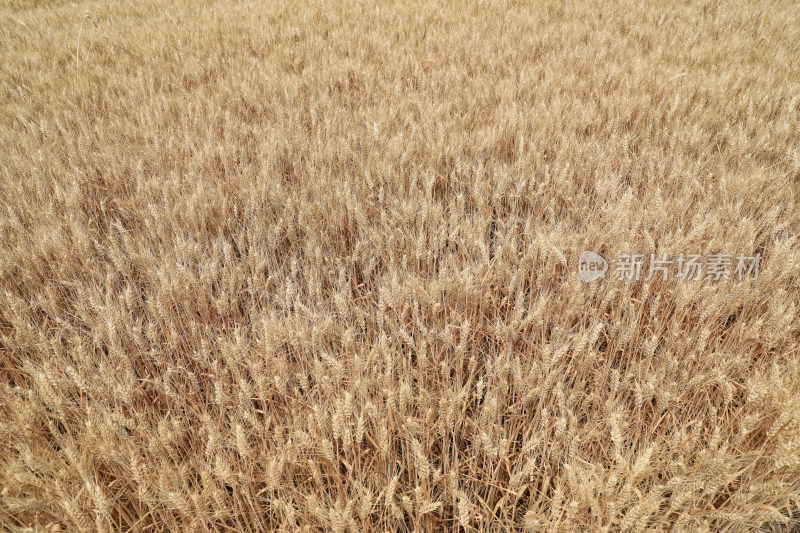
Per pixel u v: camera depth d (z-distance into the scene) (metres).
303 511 1.85
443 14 7.22
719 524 1.74
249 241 2.91
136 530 1.80
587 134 4.04
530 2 7.77
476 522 1.94
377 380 2.00
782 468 1.65
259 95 4.78
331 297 2.61
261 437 1.95
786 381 1.89
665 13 6.93
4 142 3.87
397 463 2.07
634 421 2.18
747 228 2.51
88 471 1.77
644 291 2.34
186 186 3.39
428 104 4.29
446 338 2.12
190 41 6.51
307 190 3.33
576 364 2.24
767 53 5.52
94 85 5.19
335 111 4.29
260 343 2.15
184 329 2.60
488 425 1.86
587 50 5.68
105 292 2.87
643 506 1.50
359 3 7.78
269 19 7.45
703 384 2.09
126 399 1.95
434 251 2.84
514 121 3.73
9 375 2.50
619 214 2.60
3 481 1.65
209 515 1.75
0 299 2.55
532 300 2.73
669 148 3.56
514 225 2.98
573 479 1.62
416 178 3.30
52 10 9.11
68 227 3.10
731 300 2.27
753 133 3.77
